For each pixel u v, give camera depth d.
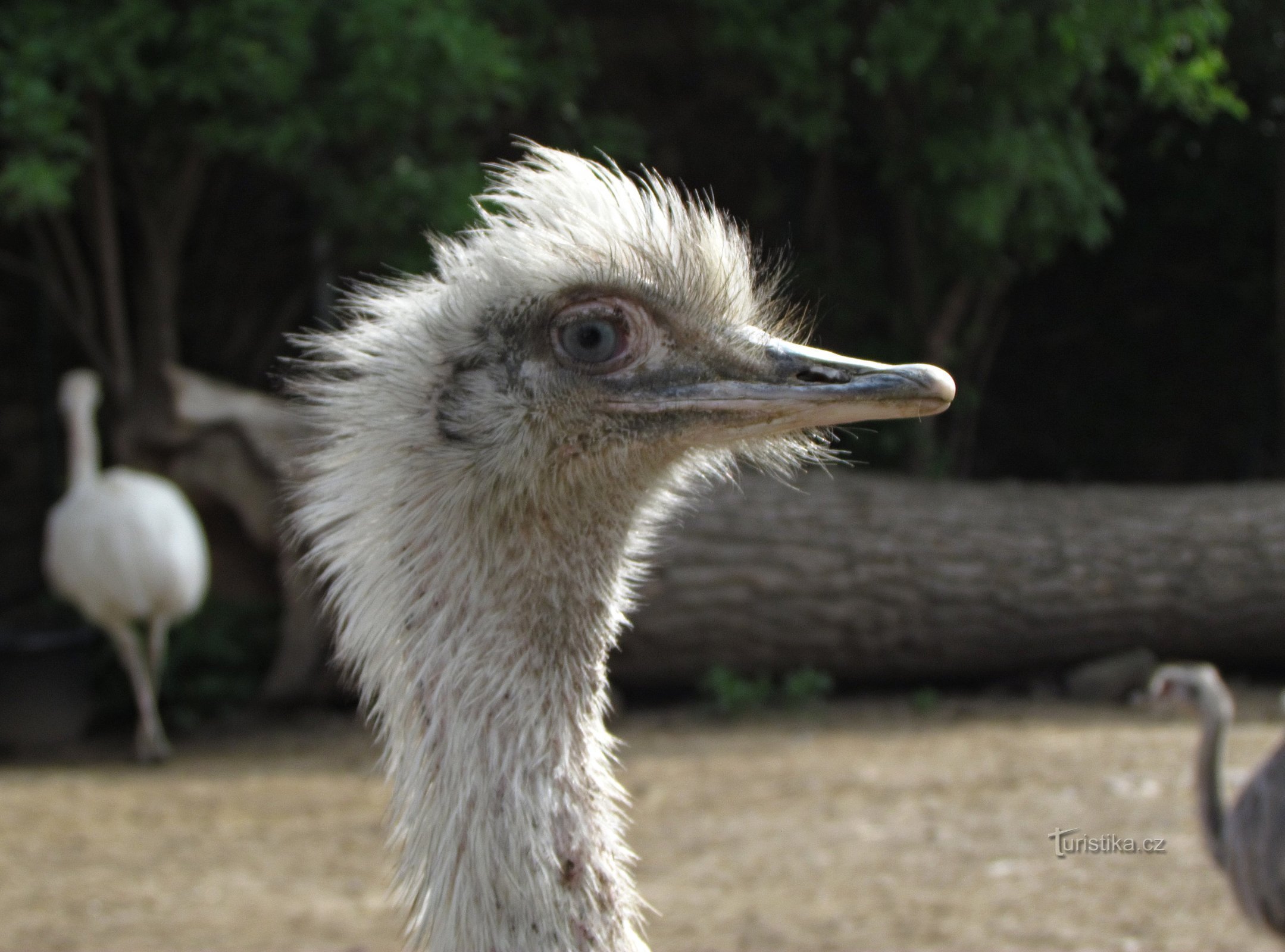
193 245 18.67
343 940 8.07
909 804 10.26
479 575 3.52
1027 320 21.19
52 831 10.47
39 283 17.80
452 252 4.00
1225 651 14.88
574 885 3.35
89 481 13.33
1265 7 17.58
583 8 17.75
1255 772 6.36
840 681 14.85
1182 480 21.25
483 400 3.66
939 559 14.30
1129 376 21.25
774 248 4.55
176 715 14.34
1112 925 7.79
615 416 3.70
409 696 3.46
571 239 3.75
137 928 8.31
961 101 15.33
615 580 3.71
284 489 4.54
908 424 17.58
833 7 14.79
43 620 16.52
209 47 13.41
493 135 16.22
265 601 15.38
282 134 13.33
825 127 15.41
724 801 10.55
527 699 3.44
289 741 13.59
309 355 3.96
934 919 7.98
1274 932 6.13
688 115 18.70
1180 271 21.02
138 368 17.55
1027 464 21.44
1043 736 12.32
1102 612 14.46
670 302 3.77
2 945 8.05
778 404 3.71
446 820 3.36
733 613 13.91
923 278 17.77
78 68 13.48
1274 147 19.70
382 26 12.84
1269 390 20.78
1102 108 18.11
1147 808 9.79
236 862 9.60
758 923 8.02
